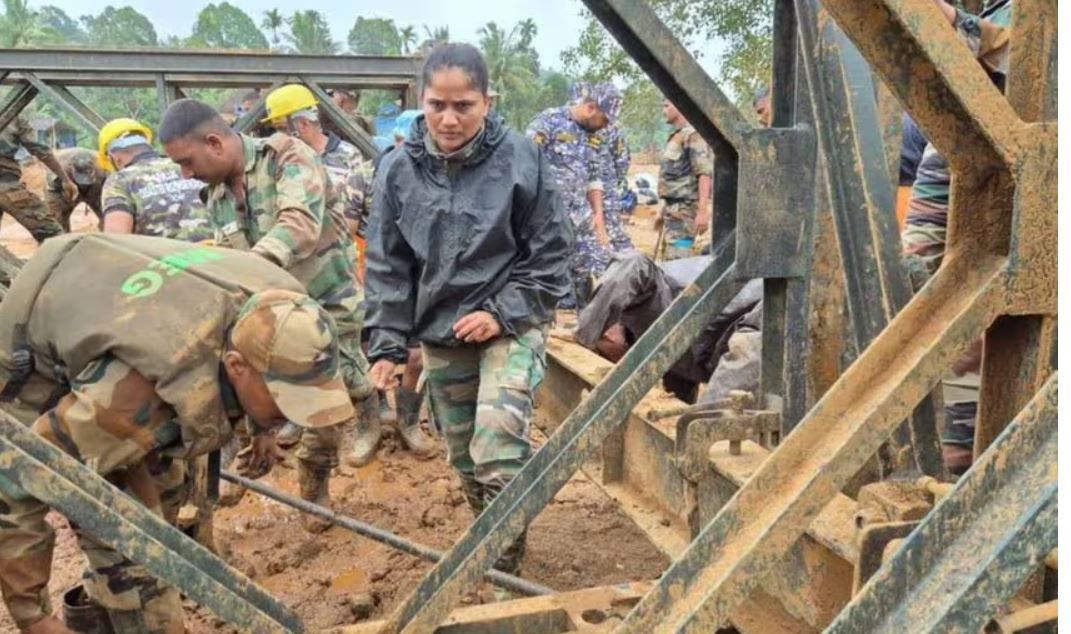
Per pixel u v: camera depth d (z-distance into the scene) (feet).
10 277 17.40
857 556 5.68
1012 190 4.99
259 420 6.83
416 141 9.65
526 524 7.41
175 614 7.49
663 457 9.63
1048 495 4.05
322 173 12.19
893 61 4.66
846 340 7.73
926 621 4.11
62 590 11.07
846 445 5.06
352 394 14.07
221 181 12.04
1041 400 4.37
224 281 6.74
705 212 24.73
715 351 11.57
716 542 5.35
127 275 6.74
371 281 10.22
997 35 8.72
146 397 6.52
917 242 9.27
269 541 12.65
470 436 10.62
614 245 21.62
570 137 20.47
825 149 6.82
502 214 9.48
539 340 9.97
